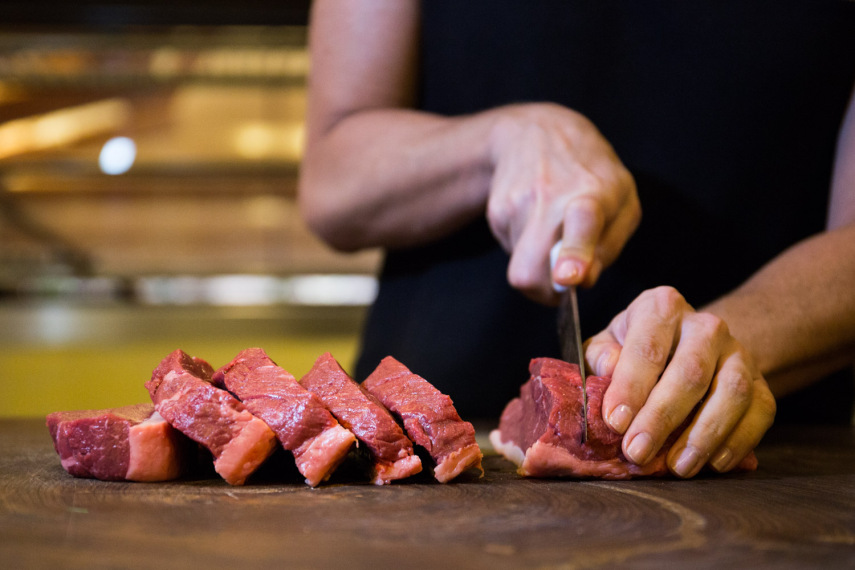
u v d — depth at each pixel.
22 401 3.66
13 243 4.64
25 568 0.80
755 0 2.02
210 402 1.21
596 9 2.08
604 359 1.32
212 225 4.82
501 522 0.98
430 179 1.91
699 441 1.23
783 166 2.05
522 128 1.73
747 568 0.80
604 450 1.26
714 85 2.04
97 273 4.65
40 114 4.35
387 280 2.29
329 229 2.16
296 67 4.09
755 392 1.28
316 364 1.35
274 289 4.60
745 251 2.08
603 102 2.10
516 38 2.12
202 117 4.48
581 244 1.45
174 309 3.76
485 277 2.09
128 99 4.38
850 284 1.58
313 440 1.21
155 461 1.23
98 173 4.35
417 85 2.33
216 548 0.87
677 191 2.06
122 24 3.85
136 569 0.80
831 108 2.04
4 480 1.25
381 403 1.32
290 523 0.98
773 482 1.26
